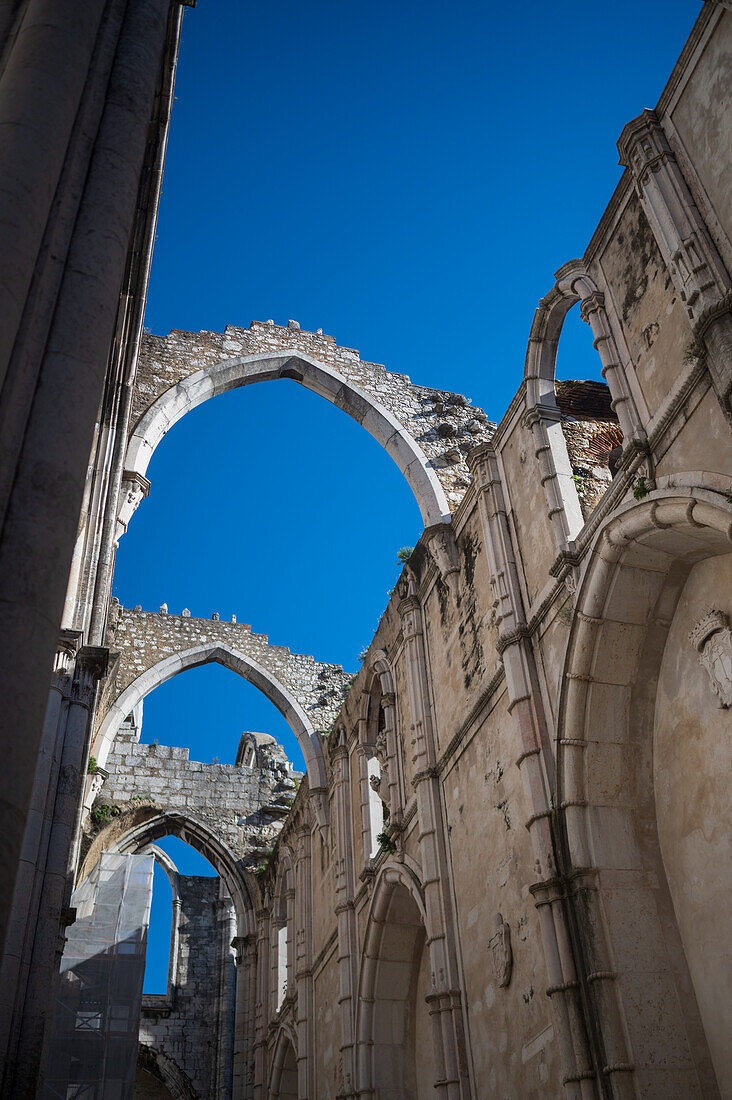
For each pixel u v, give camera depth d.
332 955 24.03
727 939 10.71
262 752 39.72
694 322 10.78
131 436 23.03
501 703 15.25
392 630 21.67
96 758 29.83
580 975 11.50
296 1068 28.23
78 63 6.81
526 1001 13.23
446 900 16.64
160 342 25.11
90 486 17.02
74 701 14.00
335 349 26.50
